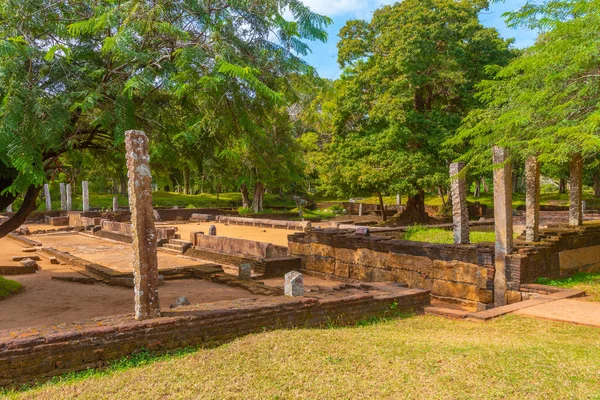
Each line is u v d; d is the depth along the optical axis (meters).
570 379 4.71
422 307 9.59
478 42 23.69
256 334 6.80
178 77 5.98
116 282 12.45
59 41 7.50
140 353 5.91
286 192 50.03
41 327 5.73
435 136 22.95
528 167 11.62
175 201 45.19
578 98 7.28
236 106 6.48
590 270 12.59
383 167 23.53
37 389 4.90
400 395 4.48
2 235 10.00
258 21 6.72
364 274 13.51
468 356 5.52
